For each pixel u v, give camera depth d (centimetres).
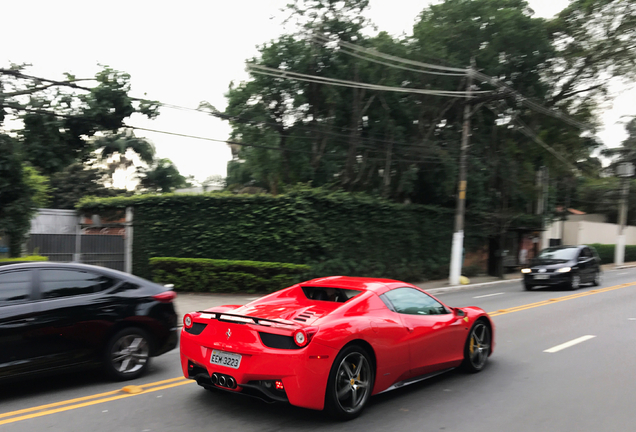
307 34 1948
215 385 494
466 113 2027
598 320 1112
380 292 562
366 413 503
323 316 488
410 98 2223
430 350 577
